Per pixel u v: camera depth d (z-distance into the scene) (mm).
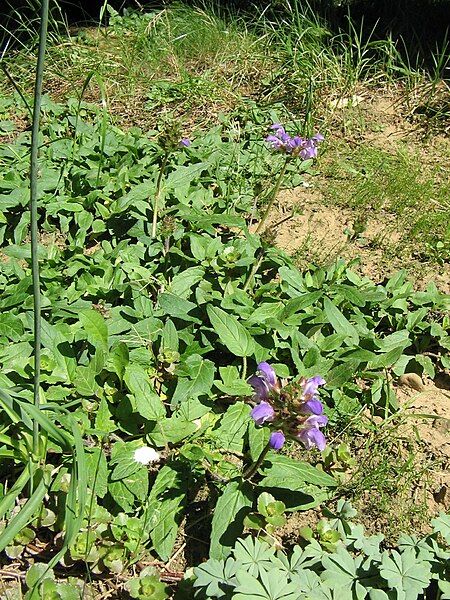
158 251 680
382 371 604
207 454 495
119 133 901
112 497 474
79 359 561
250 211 785
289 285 634
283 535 484
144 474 481
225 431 520
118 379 545
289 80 1041
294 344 581
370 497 514
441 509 514
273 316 601
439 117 1004
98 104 1020
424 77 1074
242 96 1053
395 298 653
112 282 649
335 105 1003
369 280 705
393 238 782
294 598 385
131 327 585
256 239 694
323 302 621
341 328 596
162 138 657
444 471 539
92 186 779
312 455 537
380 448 548
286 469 489
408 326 640
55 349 540
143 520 463
